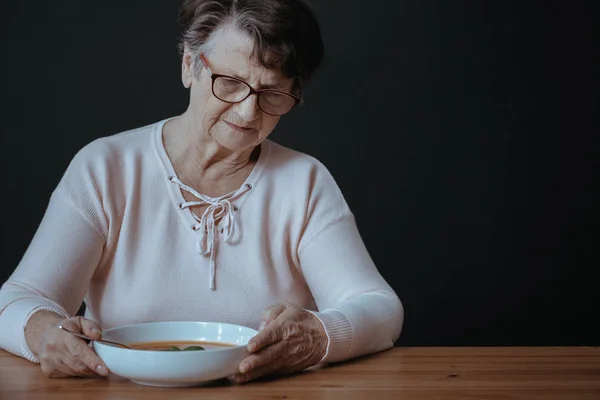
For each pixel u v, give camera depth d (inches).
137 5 132.2
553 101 139.6
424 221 139.5
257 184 68.8
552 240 140.8
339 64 136.8
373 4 136.6
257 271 67.5
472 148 139.3
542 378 53.1
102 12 131.6
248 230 67.7
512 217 140.3
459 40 138.2
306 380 51.6
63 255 62.2
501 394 48.8
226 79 60.6
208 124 62.9
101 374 48.4
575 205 140.7
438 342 140.7
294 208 69.2
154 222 66.3
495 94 139.2
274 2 59.3
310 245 68.8
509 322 141.0
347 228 69.9
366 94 137.5
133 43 132.5
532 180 140.1
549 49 139.0
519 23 138.6
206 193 68.1
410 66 137.8
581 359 58.9
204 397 46.6
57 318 54.2
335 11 136.2
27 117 130.7
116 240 66.0
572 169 140.3
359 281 65.9
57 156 131.6
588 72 139.5
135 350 47.0
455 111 138.8
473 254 140.2
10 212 131.0
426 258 139.8
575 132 140.1
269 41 58.8
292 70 61.0
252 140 63.8
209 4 61.1
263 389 48.8
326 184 71.4
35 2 130.1
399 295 139.9
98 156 66.0
